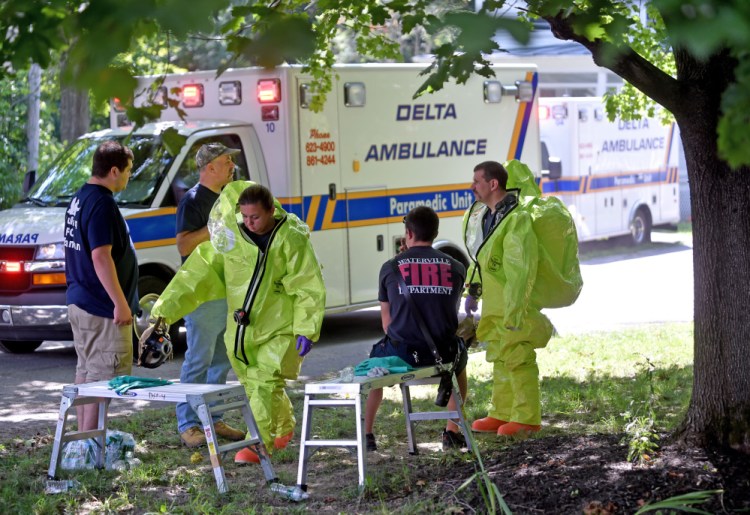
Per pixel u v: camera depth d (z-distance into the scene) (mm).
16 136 45531
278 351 16109
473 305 18406
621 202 54031
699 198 14734
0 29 7832
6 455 17812
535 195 18812
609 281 43938
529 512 13141
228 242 16125
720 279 14602
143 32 6566
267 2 12875
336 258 29719
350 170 29984
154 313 16344
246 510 14141
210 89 29859
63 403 15805
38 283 26797
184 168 28062
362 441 14711
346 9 17062
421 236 16797
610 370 24750
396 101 31016
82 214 16328
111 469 16594
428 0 8180
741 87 6293
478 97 33219
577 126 50688
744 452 14414
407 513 13430
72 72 6336
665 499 13047
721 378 14633
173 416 20922
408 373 15734
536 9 8898
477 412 20125
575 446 15766
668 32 5426
